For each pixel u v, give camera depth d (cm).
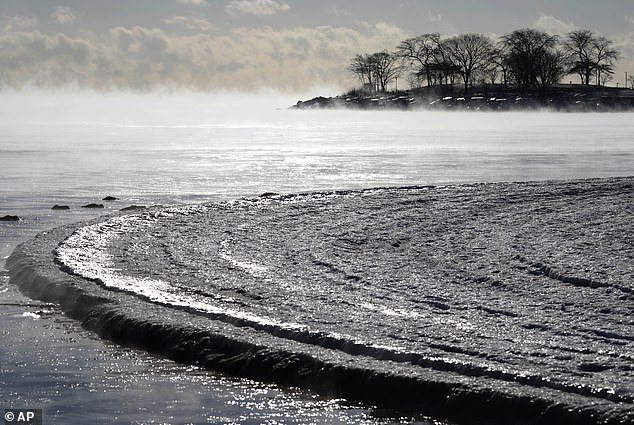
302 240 1850
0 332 1322
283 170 4359
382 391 1021
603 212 2156
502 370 995
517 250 1689
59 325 1362
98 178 3928
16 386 1093
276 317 1237
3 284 1619
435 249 1727
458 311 1252
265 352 1129
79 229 2005
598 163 4694
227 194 3247
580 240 1783
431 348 1082
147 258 1669
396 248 1750
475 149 6156
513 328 1157
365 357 1085
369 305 1295
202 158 5328
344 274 1509
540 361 1018
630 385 934
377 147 6519
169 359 1201
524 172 4134
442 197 2516
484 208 2273
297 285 1430
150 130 10850
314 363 1085
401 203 2402
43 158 5322
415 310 1261
